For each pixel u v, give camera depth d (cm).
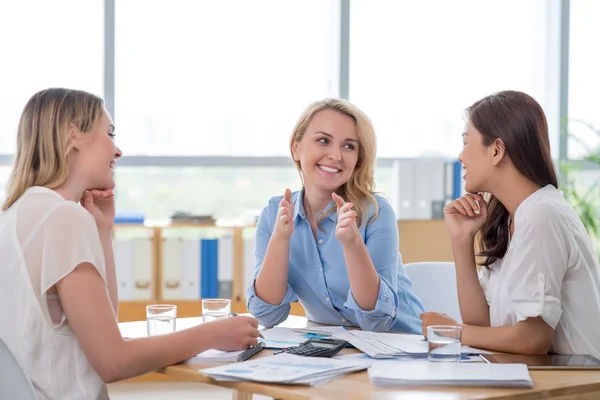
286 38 467
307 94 471
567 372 162
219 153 462
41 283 160
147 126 455
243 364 162
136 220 412
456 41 482
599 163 460
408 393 142
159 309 188
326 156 227
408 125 478
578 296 186
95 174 178
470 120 199
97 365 160
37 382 161
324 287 229
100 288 162
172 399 384
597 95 494
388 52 475
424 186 431
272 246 222
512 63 488
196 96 459
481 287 216
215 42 460
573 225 186
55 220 163
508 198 196
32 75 442
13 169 175
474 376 149
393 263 229
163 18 455
